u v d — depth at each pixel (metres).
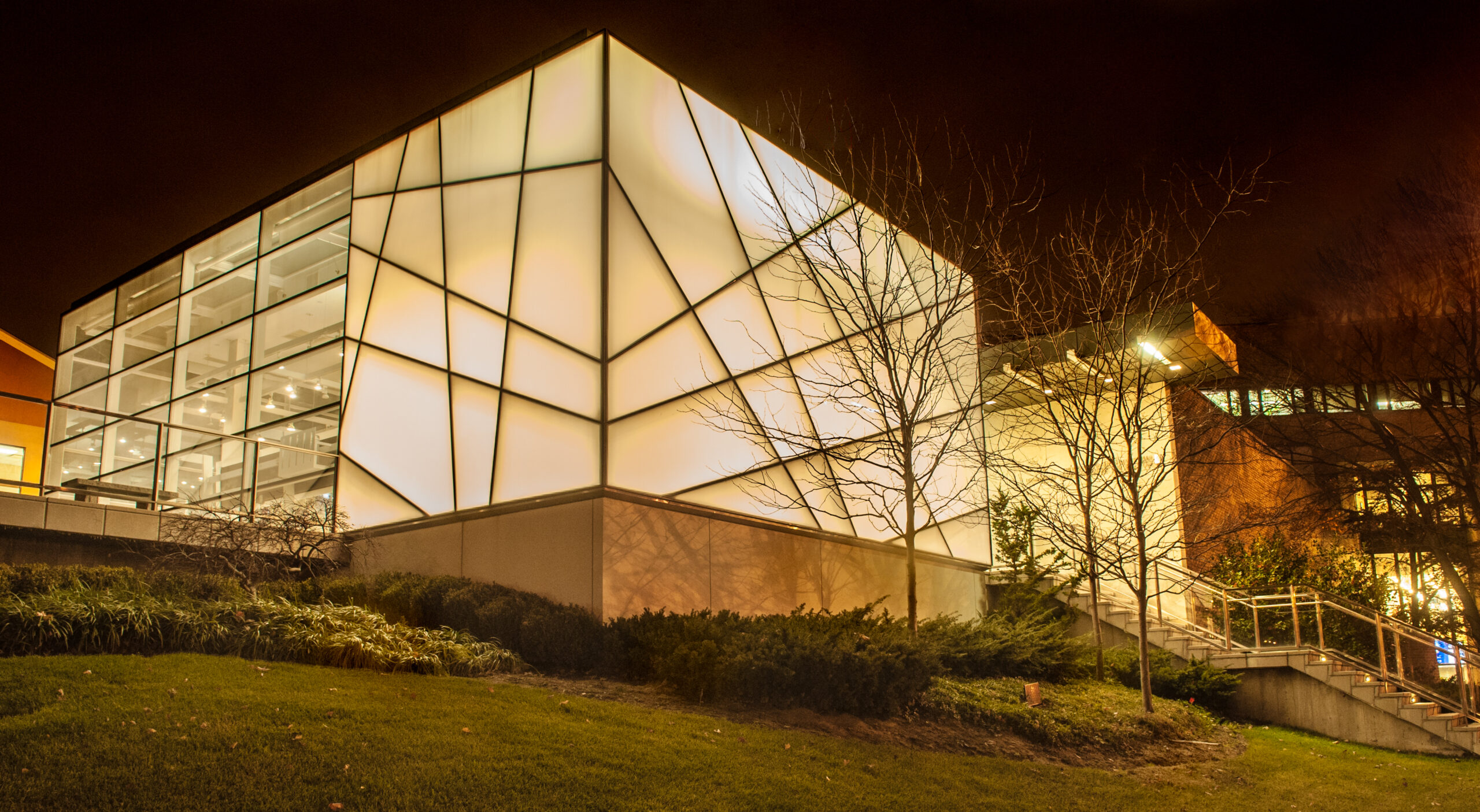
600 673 11.59
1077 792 9.37
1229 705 17.03
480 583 13.93
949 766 9.35
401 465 16.17
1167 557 22.16
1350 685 15.80
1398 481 26.80
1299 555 23.42
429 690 9.07
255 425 18.91
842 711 10.80
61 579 10.21
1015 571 20.77
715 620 12.23
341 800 6.14
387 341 16.95
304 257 19.23
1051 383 17.61
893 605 18.77
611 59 15.11
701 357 15.77
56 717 6.76
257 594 11.88
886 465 16.64
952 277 19.70
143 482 20.67
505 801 6.50
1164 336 21.14
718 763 7.96
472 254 15.93
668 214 15.66
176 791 5.94
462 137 16.69
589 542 13.41
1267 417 29.52
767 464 16.67
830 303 18.11
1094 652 16.03
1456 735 14.59
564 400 14.21
